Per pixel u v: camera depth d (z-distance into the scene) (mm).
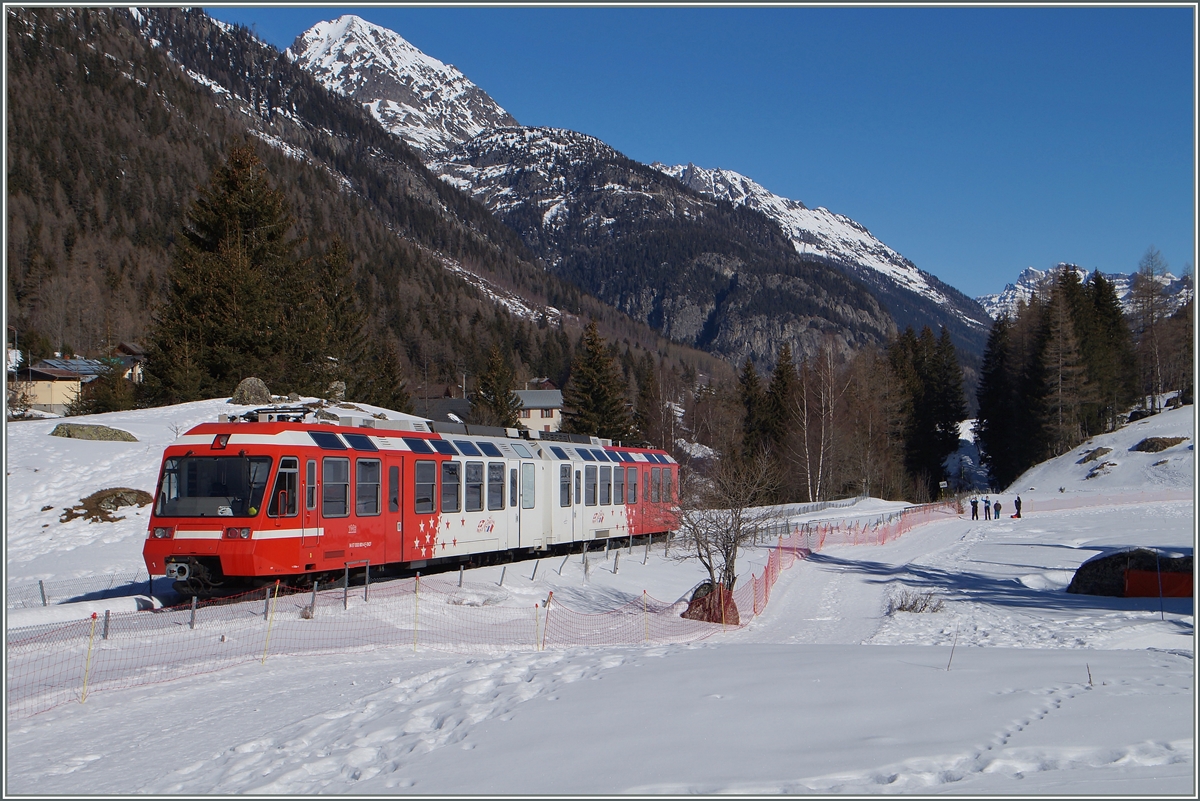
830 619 23891
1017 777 6035
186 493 17375
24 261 134125
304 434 18156
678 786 6281
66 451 32656
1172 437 74625
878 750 6852
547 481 27016
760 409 88438
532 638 16734
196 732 9266
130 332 123312
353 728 8867
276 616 15953
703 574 29062
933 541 45594
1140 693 8492
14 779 7750
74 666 12391
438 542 21891
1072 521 53062
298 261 57312
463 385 145750
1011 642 19312
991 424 102125
